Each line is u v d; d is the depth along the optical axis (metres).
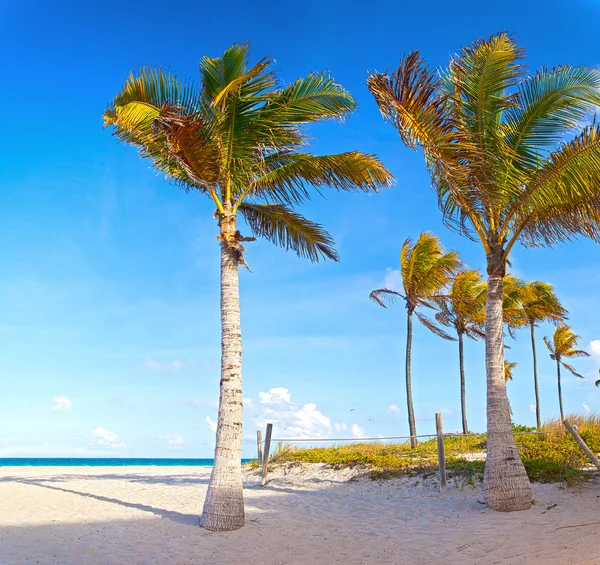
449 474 12.34
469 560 6.79
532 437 14.94
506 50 9.78
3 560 6.80
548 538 7.31
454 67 10.19
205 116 9.62
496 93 10.66
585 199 9.52
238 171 10.30
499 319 9.99
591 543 6.70
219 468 8.90
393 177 10.89
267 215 11.84
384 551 7.52
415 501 10.94
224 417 9.08
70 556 7.09
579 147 9.10
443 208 10.90
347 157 10.53
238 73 10.16
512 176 9.96
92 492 13.12
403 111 9.23
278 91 9.91
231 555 7.33
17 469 25.19
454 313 24.80
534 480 10.75
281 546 7.83
